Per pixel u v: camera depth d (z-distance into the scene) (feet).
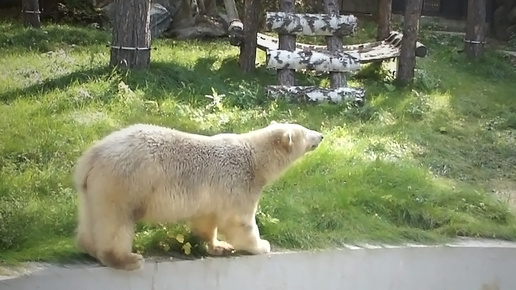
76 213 22.77
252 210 21.38
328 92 39.40
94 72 36.96
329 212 25.25
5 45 43.98
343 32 41.32
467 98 44.11
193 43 53.67
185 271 20.89
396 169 29.40
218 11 62.08
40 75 36.91
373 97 41.73
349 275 23.39
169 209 19.66
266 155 21.45
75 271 19.38
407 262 23.89
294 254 22.48
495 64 54.75
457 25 70.49
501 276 24.88
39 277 19.12
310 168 28.81
